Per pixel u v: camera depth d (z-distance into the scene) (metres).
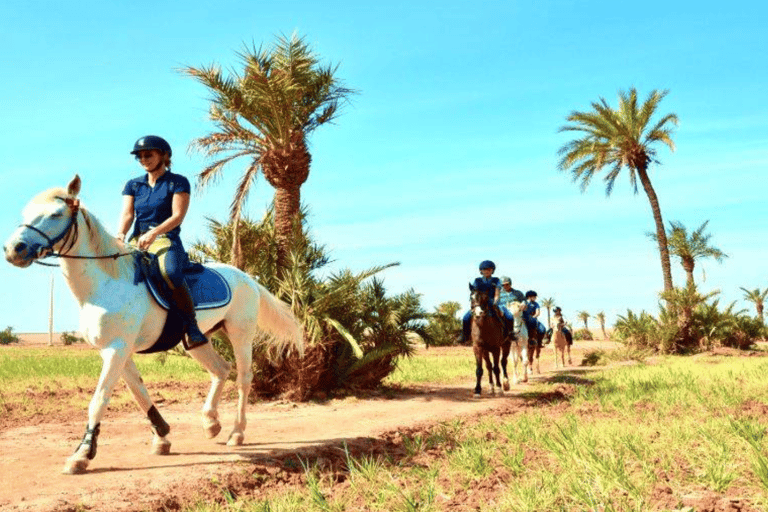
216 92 14.48
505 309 14.56
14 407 11.88
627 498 4.67
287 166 14.68
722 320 33.91
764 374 14.66
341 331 12.84
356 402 12.91
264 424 9.70
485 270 13.63
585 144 35.72
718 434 6.58
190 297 6.89
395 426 9.34
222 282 7.67
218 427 7.70
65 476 6.16
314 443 7.82
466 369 22.25
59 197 6.02
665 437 6.80
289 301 13.62
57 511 5.11
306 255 14.27
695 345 33.75
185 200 7.00
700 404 9.77
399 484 5.76
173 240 6.93
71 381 16.09
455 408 11.78
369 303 14.55
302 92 14.70
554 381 16.81
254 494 5.81
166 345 6.93
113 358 6.25
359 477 6.01
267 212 15.03
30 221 5.80
